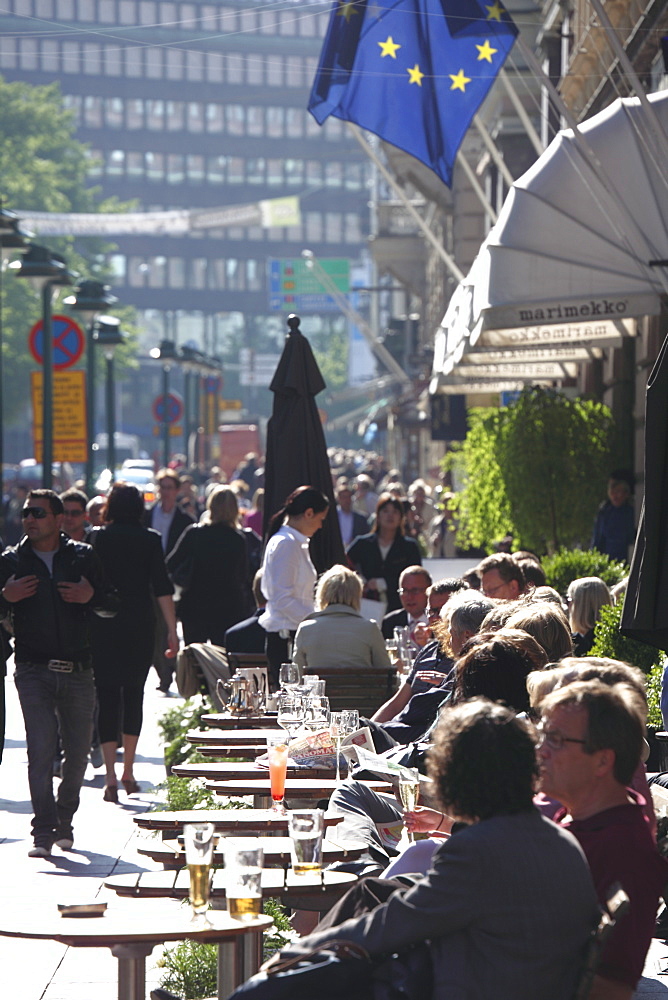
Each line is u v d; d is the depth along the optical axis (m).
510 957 9.41
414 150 31.67
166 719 27.28
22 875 20.67
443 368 42.28
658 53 37.19
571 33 51.22
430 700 18.23
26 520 22.58
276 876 12.14
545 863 9.49
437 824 13.13
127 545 27.44
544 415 41.44
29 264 54.06
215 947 14.70
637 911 10.11
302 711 18.36
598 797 10.44
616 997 9.98
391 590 34.03
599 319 28.89
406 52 31.69
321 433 29.84
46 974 16.20
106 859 21.80
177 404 110.88
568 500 41.22
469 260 85.50
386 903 9.74
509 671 13.31
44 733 22.33
